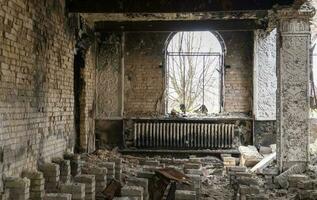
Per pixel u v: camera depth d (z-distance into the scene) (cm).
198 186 834
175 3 1066
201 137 1445
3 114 696
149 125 1448
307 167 1014
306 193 816
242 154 1266
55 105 992
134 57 1479
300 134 1020
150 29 1373
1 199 662
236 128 1449
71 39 1128
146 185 776
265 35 1427
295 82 1020
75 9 1080
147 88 1478
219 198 863
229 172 1034
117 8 1076
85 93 1330
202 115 1482
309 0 1010
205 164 1289
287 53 1021
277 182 962
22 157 779
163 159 1237
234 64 1467
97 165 953
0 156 683
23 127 786
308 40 1017
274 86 1427
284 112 1023
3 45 698
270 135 1426
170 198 802
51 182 829
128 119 1459
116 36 1464
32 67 836
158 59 1476
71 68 1134
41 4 888
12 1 734
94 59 1435
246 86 1464
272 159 1144
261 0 1037
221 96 1485
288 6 1001
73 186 706
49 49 945
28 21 813
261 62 1430
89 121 1380
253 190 757
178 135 1447
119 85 1464
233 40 1466
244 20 1338
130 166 1155
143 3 1071
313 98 1434
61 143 1039
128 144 1460
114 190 816
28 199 707
